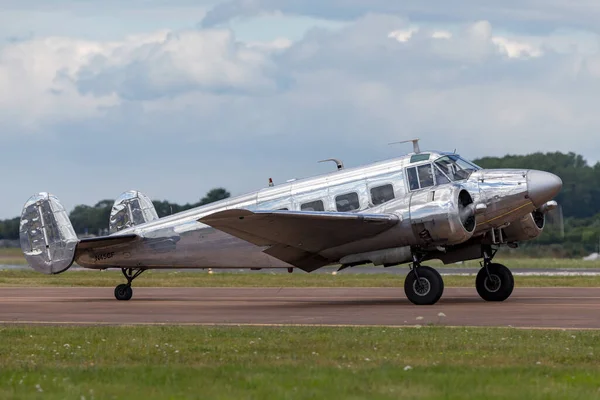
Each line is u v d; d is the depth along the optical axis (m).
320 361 38.72
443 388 31.86
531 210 71.06
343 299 79.00
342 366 37.09
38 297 89.81
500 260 185.00
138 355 41.25
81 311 68.50
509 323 53.53
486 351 41.06
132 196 95.38
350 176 74.88
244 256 80.12
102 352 42.31
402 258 70.38
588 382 33.09
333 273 137.00
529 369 35.69
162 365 38.19
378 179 73.44
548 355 39.69
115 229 95.31
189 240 82.69
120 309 70.38
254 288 102.62
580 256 195.12
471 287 97.19
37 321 59.38
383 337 46.12
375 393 31.06
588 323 53.19
